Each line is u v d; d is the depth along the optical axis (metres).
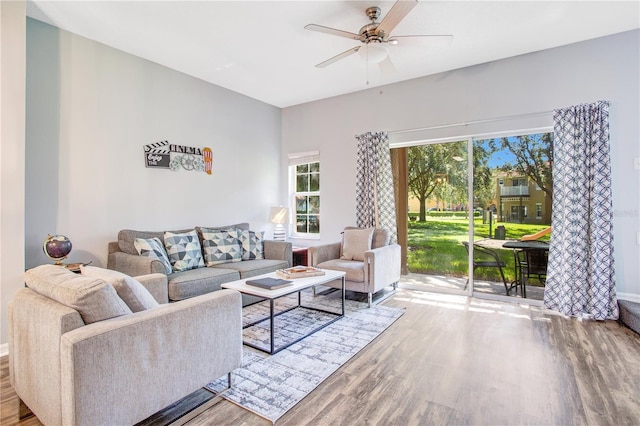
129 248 3.36
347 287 3.75
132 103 3.67
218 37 3.29
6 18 2.53
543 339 2.76
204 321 1.78
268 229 5.46
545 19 3.00
